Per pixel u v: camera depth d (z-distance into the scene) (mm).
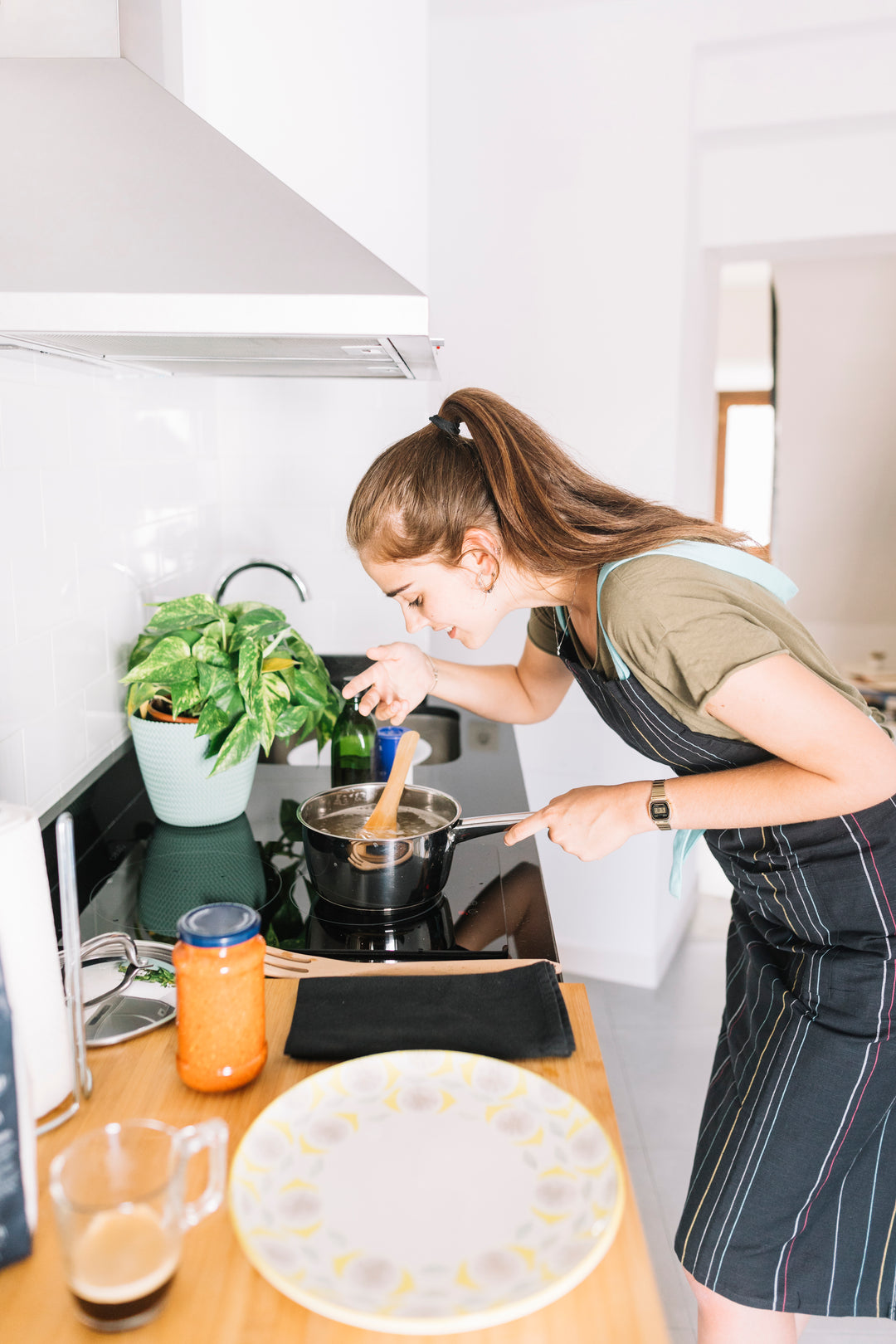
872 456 4711
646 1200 1770
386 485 1032
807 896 1075
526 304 2379
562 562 992
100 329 877
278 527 2221
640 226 2273
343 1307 523
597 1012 2418
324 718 1519
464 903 1111
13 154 640
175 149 647
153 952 946
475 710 1446
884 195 2285
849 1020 1047
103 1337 542
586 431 2406
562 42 2236
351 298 882
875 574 5039
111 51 555
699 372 2564
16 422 1202
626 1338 548
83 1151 583
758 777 957
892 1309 1074
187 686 1302
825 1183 1067
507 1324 555
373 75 919
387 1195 627
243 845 1312
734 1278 1078
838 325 4375
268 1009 866
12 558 1195
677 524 1006
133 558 1647
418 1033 807
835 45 2160
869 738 906
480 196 2352
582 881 2568
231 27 647
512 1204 622
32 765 1253
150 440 1723
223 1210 638
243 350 1087
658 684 967
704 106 2275
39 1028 694
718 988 2555
